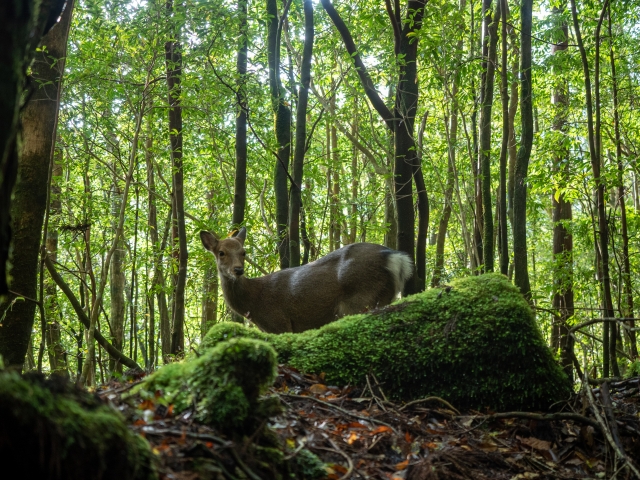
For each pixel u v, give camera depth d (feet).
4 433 5.86
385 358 14.26
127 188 23.25
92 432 6.38
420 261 26.50
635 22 36.81
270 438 9.34
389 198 44.06
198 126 34.04
